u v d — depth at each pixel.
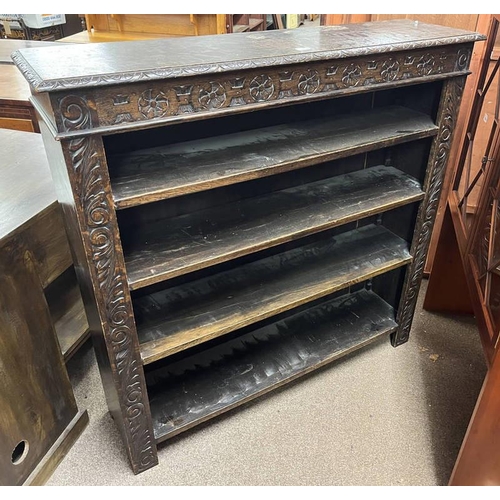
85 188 0.82
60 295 1.52
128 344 1.04
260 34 1.14
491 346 1.02
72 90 0.74
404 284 1.52
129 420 1.14
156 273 0.99
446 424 1.37
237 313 1.22
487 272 1.13
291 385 1.50
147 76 0.78
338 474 1.24
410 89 1.30
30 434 1.17
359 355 1.61
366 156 1.44
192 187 0.94
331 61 0.97
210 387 1.35
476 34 1.12
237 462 1.27
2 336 1.04
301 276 1.37
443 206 1.76
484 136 1.61
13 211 1.11
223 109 0.89
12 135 1.56
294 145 1.11
